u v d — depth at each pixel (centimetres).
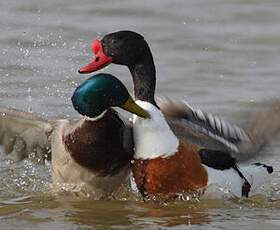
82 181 1275
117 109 1377
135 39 1277
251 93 1814
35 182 1377
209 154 1257
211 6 2388
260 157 1318
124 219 1218
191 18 2297
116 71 1889
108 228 1181
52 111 1655
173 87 1853
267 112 1309
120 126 1238
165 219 1216
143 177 1246
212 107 1736
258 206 1269
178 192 1248
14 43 2033
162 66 1978
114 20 2256
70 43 2055
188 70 1952
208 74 1931
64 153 1260
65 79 1822
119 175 1270
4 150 1350
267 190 1331
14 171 1420
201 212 1241
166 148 1230
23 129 1313
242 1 2419
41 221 1208
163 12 2325
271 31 2209
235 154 1294
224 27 2241
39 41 2053
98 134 1230
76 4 2341
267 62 2012
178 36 2173
